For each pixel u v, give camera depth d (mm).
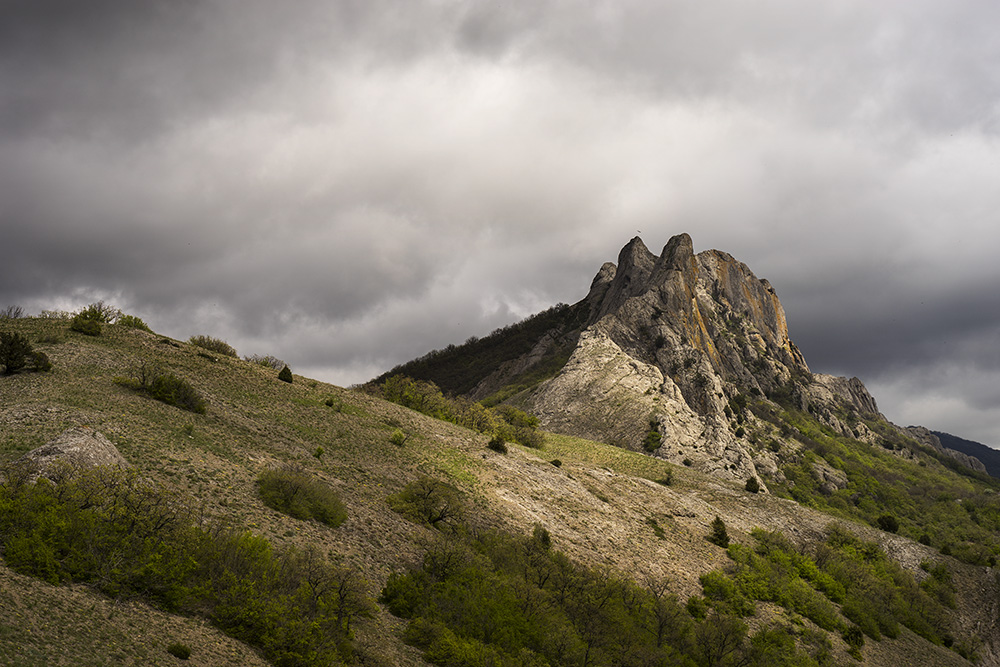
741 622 46719
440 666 26453
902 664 54562
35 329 53125
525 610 33156
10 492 21859
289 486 34875
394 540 36656
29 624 16875
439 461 55938
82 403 37750
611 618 37500
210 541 24797
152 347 58656
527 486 58469
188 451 35938
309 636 21938
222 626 21672
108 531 22359
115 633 18469
